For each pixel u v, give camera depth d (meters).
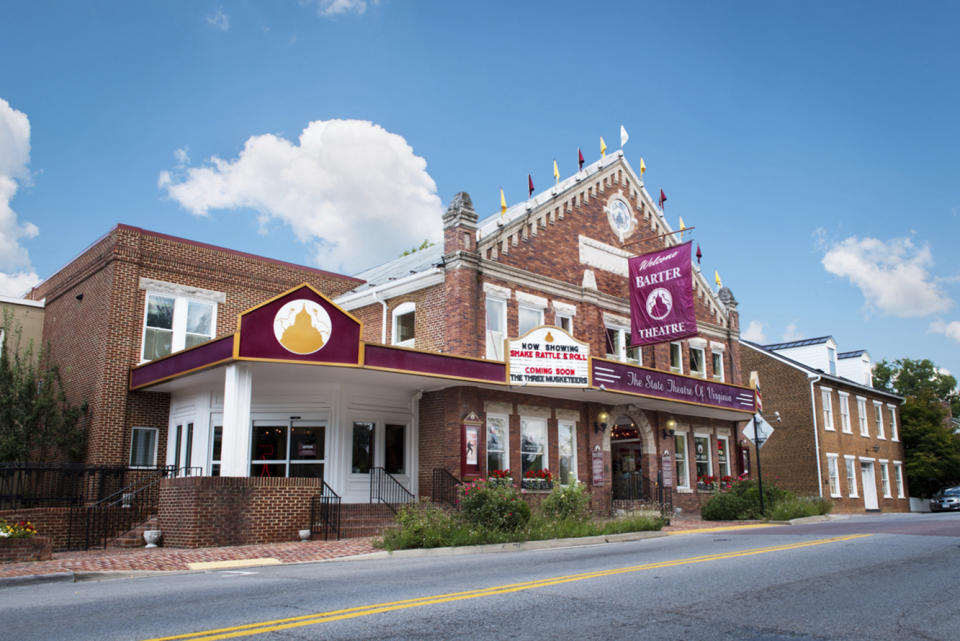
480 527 15.92
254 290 25.91
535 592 8.52
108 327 22.09
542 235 25.36
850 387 42.12
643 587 8.88
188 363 19.27
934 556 11.93
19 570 11.60
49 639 6.36
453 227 22.77
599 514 24.94
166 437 22.78
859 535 16.31
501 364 21.44
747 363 41.22
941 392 59.97
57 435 21.48
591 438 25.83
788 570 10.35
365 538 17.59
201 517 15.96
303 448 20.92
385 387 21.97
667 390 25.77
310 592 8.91
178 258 24.03
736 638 6.32
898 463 46.06
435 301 23.12
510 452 23.02
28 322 26.50
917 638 6.39
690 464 30.06
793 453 38.72
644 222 29.92
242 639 6.22
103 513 18.72
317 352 17.95
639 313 25.59
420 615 7.18
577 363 22.55
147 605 8.12
